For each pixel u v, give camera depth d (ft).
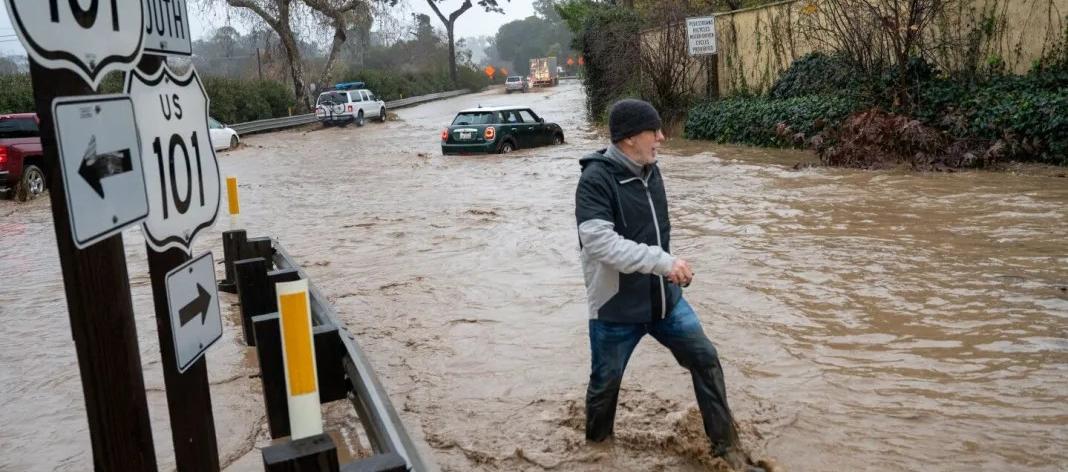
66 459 14.30
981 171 40.04
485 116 65.36
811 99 56.18
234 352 19.43
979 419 14.02
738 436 13.00
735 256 26.03
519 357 18.38
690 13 74.95
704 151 59.06
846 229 29.07
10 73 90.27
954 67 49.75
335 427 15.07
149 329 21.50
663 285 12.17
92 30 7.32
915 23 47.29
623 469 12.91
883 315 19.63
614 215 11.98
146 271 28.60
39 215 46.42
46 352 20.43
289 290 8.41
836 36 53.93
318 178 56.13
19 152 52.13
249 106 128.88
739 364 17.06
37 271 30.83
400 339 19.99
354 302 23.43
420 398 16.26
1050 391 14.97
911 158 43.14
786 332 18.85
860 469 12.56
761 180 42.32
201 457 9.59
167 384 9.23
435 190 46.44
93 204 7.18
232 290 24.62
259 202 45.34
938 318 19.17
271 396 12.50
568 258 27.48
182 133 9.63
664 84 75.20
